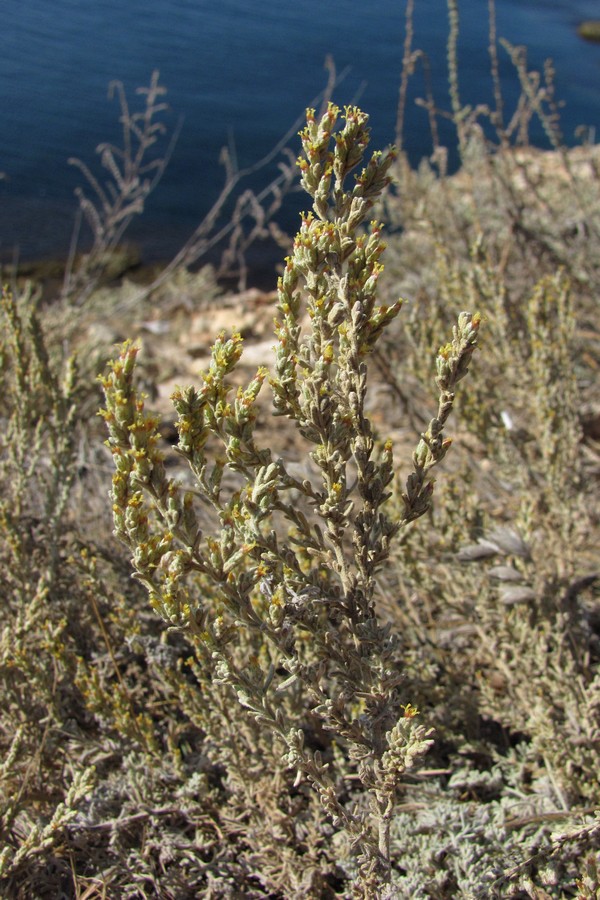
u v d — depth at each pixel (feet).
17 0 22.68
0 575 8.29
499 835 6.17
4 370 9.15
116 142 28.76
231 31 36.58
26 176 26.48
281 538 8.45
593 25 57.67
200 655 6.51
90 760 7.09
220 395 4.44
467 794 6.97
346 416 4.67
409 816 6.51
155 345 20.80
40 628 7.52
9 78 23.40
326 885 6.26
